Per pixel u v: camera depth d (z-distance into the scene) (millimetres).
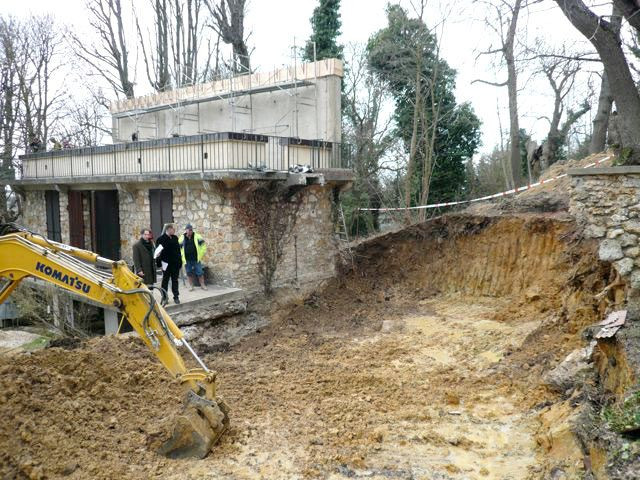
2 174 25328
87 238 18641
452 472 6504
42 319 15328
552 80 21469
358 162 23953
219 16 24719
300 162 14906
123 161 16328
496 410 8258
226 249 13656
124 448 6500
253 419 7875
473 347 11125
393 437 7398
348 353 11266
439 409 8344
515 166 19984
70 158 18719
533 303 12688
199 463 6477
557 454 6422
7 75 25953
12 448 5848
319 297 15297
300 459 6691
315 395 8891
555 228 13211
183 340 6828
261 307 13969
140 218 16016
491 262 14602
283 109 16516
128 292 6480
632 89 9578
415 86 22500
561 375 8039
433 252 16062
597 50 9734
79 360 8008
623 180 8000
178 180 13992
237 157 13352
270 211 14484
